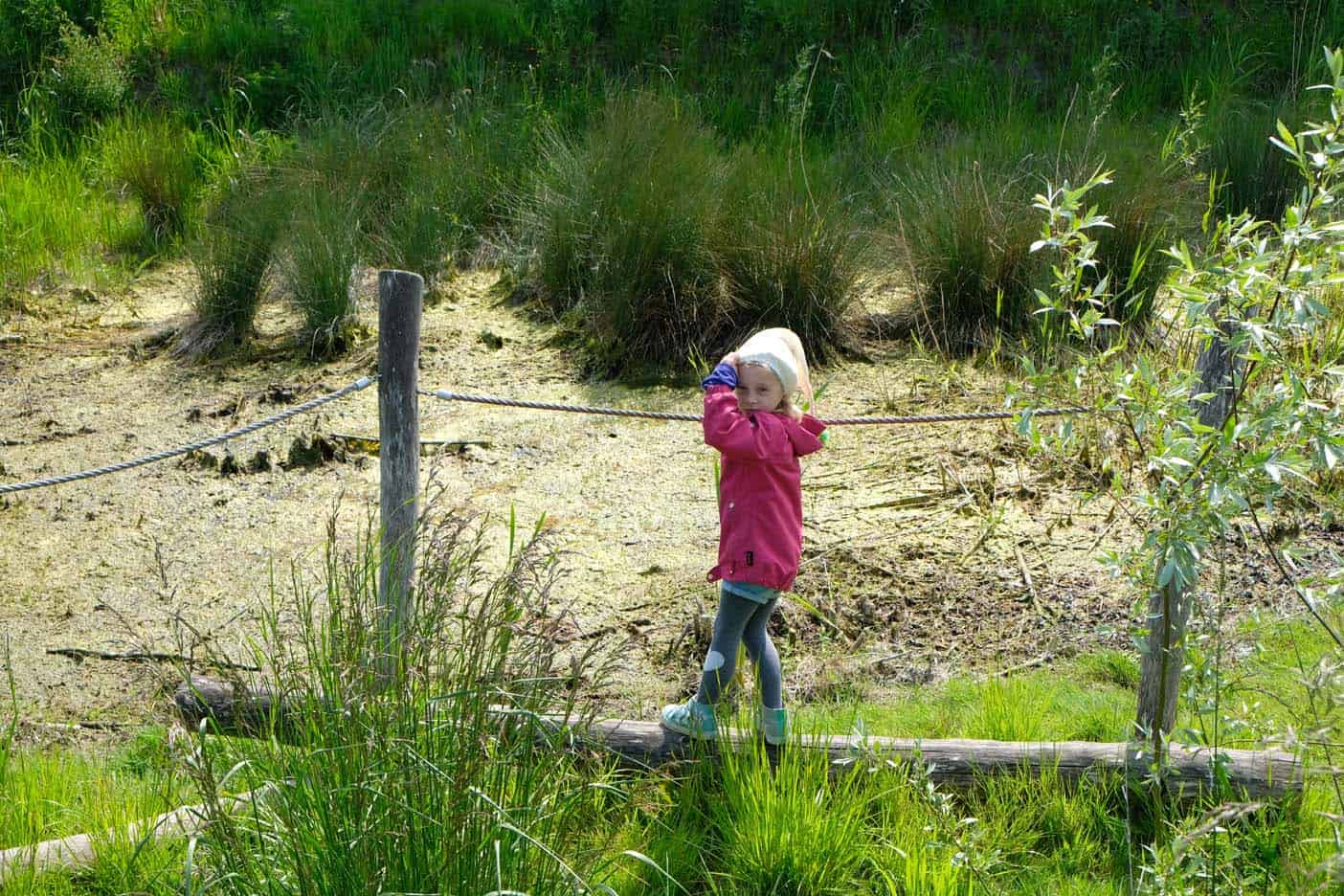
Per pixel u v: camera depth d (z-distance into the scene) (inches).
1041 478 250.8
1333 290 234.8
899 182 370.0
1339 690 130.7
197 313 343.3
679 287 312.0
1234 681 146.3
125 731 191.3
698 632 207.5
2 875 140.8
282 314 355.6
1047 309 130.6
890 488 254.4
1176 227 310.3
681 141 338.0
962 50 491.2
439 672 131.4
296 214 343.9
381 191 400.5
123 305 372.5
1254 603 201.5
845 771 156.9
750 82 476.4
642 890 138.0
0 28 499.8
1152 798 151.1
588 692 146.8
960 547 231.8
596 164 340.8
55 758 175.5
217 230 351.3
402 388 167.2
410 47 504.4
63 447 286.5
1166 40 474.9
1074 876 141.6
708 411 146.5
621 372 310.5
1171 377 126.6
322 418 295.7
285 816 122.6
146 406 307.4
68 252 395.9
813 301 313.0
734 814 149.3
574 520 249.9
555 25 501.4
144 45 505.0
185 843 138.6
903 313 332.2
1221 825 132.3
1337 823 118.5
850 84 466.0
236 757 138.6
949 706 183.8
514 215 388.2
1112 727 171.5
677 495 258.4
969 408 282.4
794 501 151.7
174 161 422.0
